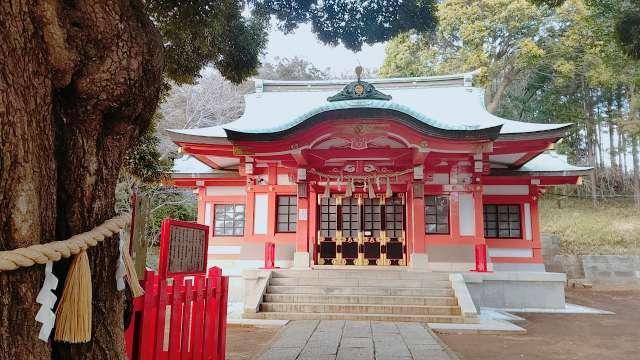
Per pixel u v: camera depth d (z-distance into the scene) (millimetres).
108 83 2564
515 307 13359
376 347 7832
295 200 16578
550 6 7730
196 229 4793
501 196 16797
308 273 13445
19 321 2021
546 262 24094
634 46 7715
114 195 2838
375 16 6965
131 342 3520
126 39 2652
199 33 6746
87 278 2367
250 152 13945
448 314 11297
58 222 2438
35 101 2203
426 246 15430
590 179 32062
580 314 12641
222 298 5465
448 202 15773
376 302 12055
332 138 13992
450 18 29219
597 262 23344
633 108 28781
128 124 2871
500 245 16500
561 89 32625
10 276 2004
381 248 16031
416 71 31844
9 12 2107
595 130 33625
